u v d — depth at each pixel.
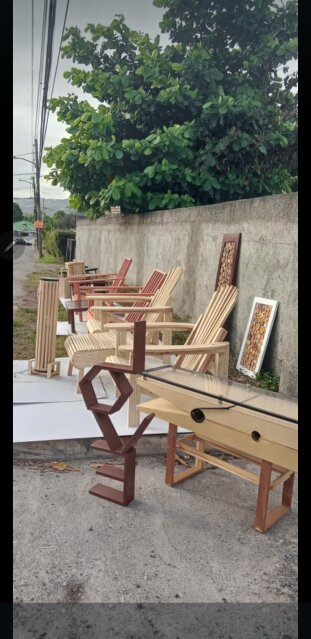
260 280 3.35
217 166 6.16
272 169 6.22
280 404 1.78
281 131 6.14
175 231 4.97
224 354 2.43
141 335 1.86
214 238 4.10
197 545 1.78
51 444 2.43
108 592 1.54
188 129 6.07
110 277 5.83
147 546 1.76
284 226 3.09
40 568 1.62
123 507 2.01
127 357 2.81
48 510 1.97
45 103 4.58
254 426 1.70
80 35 6.34
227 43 6.20
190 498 2.10
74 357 2.90
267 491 1.83
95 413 1.99
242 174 6.20
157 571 1.63
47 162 6.80
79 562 1.66
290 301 2.99
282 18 5.98
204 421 1.86
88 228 8.16
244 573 1.64
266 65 6.07
